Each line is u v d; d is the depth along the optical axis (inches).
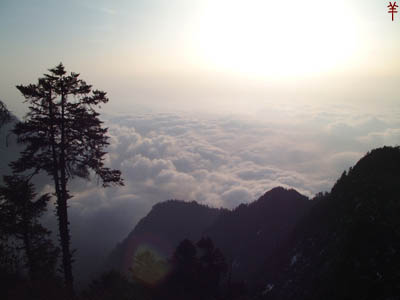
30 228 751.7
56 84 561.9
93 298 581.6
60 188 641.6
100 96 596.7
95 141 603.2
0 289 544.1
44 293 558.9
